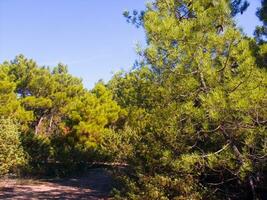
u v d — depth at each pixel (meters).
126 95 10.41
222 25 8.26
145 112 9.66
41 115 33.59
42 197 13.45
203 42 7.84
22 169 18.19
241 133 7.84
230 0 9.50
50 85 35.75
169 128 8.31
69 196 13.66
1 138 16.77
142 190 8.88
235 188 9.13
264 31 10.29
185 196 8.35
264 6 10.28
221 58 7.66
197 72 7.87
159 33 7.92
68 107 31.69
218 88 7.54
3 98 25.66
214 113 7.33
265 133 7.42
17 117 25.64
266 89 7.28
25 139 19.72
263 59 8.98
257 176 8.27
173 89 8.23
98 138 21.84
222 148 8.00
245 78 7.36
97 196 13.56
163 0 8.80
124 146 11.36
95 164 21.00
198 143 8.65
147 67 8.65
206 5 8.80
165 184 8.45
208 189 8.63
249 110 7.45
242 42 7.51
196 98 7.99
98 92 25.34
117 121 23.17
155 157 8.91
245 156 7.74
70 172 18.94
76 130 21.95
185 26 7.81
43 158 19.98
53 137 23.03
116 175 11.22
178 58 7.97
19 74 39.19
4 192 14.27
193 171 8.45
